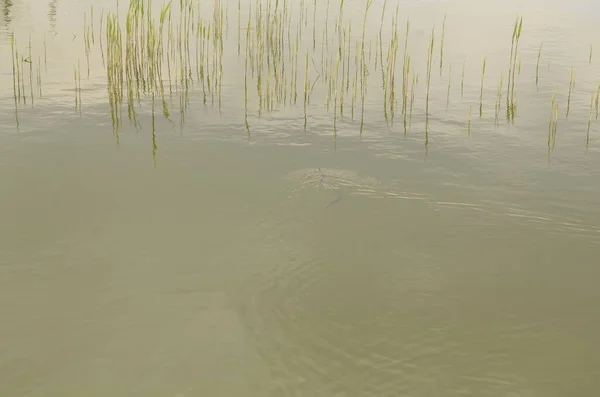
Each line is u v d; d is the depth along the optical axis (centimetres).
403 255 520
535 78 1061
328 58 1176
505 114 897
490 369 393
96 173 672
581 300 462
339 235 550
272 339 418
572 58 1184
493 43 1305
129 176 667
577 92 990
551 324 436
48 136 777
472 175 687
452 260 514
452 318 442
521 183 668
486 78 1068
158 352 404
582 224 577
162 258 511
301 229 559
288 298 462
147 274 489
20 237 538
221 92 984
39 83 991
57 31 1338
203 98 951
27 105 891
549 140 796
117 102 920
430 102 952
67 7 1580
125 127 818
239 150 748
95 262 504
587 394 372
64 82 1007
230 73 1088
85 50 1191
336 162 715
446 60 1176
